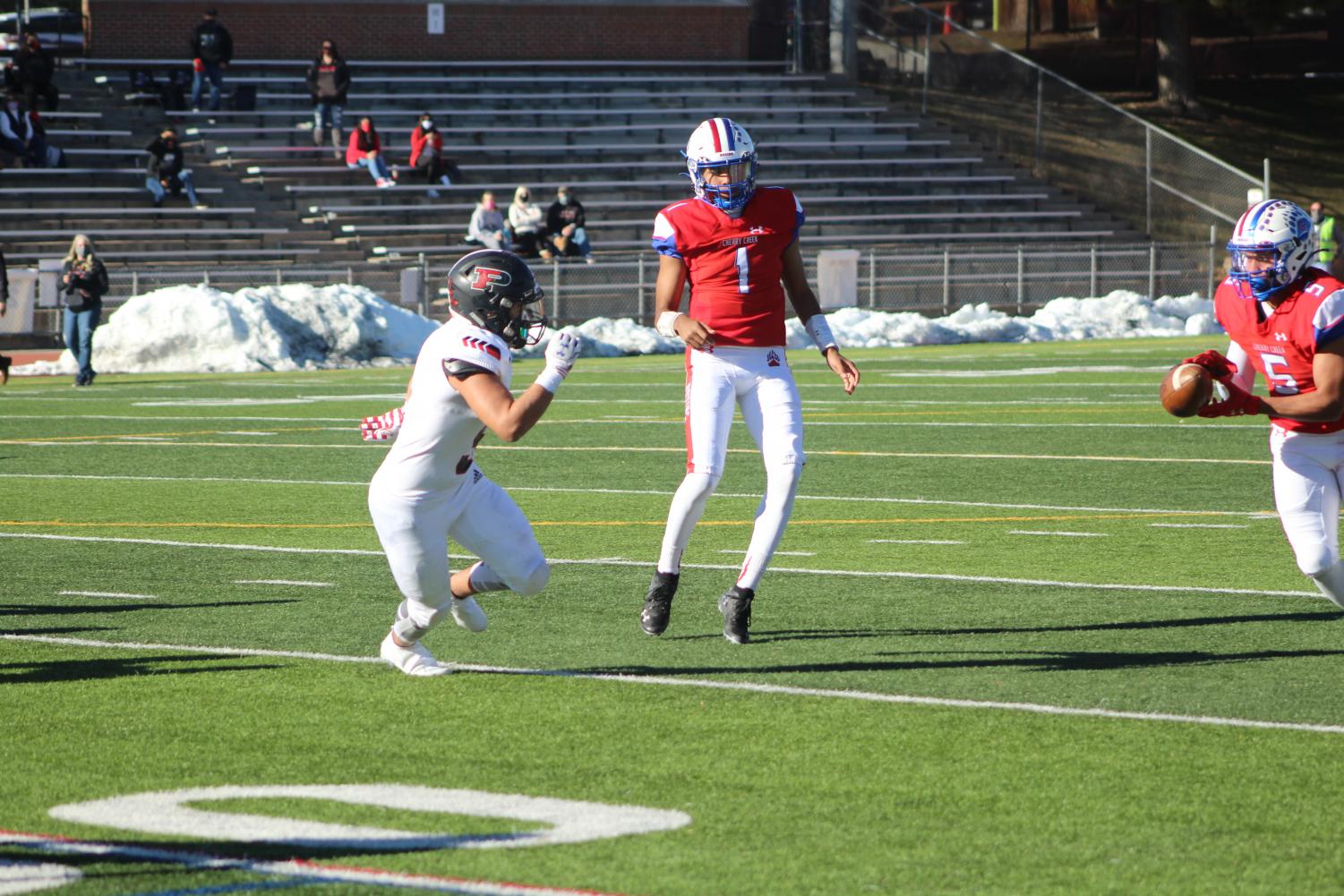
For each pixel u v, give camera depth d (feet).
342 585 94.73
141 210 354.74
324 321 291.38
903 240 407.85
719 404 77.05
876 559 101.96
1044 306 371.35
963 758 58.34
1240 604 86.79
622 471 146.92
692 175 77.30
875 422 185.16
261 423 192.13
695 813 52.19
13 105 363.97
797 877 46.14
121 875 46.68
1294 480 71.20
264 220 366.43
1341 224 249.75
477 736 61.77
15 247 337.72
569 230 343.67
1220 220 408.26
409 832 50.34
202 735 62.08
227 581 96.07
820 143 437.58
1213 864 47.16
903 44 468.75
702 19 484.33
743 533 113.70
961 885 45.44
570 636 80.18
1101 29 560.61
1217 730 61.87
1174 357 282.97
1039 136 443.32
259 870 46.98
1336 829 50.19
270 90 431.02
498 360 63.57
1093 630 80.69
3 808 53.21
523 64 464.65
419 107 431.43
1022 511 121.29
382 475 66.28
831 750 59.41
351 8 458.91
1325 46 577.84
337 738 61.52
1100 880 45.88
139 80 409.69
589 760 58.39
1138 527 113.29
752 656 75.46
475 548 67.97
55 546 109.09
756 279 77.20
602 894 44.91
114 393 236.22
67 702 67.36
